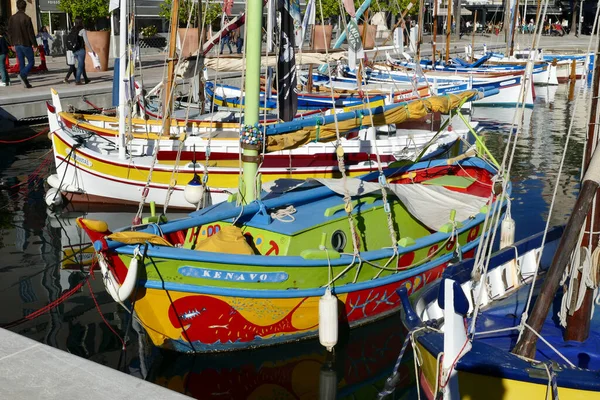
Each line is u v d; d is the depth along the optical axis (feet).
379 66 99.71
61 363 18.07
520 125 19.90
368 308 29.68
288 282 26.45
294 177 48.34
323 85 79.71
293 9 39.68
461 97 36.52
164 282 25.17
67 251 39.52
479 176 40.24
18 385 16.87
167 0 116.06
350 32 30.73
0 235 42.11
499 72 102.89
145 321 26.30
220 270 25.35
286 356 27.55
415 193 34.45
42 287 34.09
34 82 84.64
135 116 57.36
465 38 197.06
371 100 64.90
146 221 29.04
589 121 19.71
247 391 25.30
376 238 30.94
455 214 32.42
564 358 18.99
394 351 28.22
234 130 52.70
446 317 17.78
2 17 116.26
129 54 46.93
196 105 62.28
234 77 97.30
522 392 17.98
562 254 18.92
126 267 24.88
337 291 27.84
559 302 24.41
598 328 22.11
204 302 25.75
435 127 69.92
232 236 27.12
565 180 55.72
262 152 29.68
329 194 31.53
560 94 112.78
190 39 88.58
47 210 47.44
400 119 33.53
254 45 28.58
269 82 56.90
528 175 57.26
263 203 29.04
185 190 37.63
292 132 30.53
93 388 16.80
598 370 18.17
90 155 47.16
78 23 83.05
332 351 27.91
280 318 27.12
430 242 30.99
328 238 28.76
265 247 27.99
